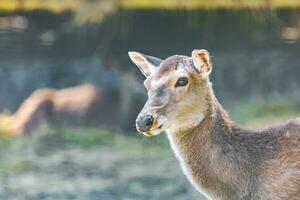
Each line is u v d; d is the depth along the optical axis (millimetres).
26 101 20016
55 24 21062
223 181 8125
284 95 19844
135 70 20094
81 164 16203
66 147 17547
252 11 20234
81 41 20859
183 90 7918
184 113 7969
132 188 14539
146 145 17562
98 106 19531
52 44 20938
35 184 14844
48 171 15672
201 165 8156
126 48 20516
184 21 20266
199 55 7984
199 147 8133
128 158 16562
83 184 14859
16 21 21047
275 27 20391
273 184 7977
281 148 8047
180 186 14586
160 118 7840
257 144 8156
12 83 20922
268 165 8039
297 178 7879
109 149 17344
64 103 19516
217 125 8164
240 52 20359
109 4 20547
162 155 16719
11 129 18844
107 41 20609
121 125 19344
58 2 21078
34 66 21000
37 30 21062
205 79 8055
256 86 20125
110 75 20266
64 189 14484
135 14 20406
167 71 7992
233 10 20250
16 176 15352
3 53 20969
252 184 8070
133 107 19469
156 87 7910
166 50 20375
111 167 15938
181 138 8164
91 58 20828
